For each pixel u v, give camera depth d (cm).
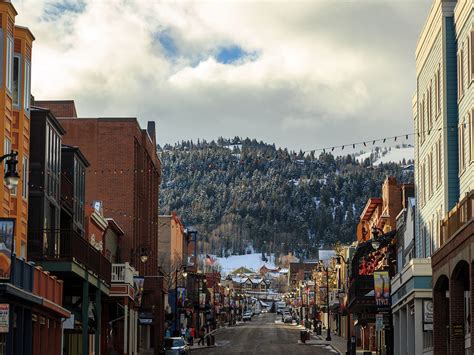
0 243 3406
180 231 13688
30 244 5150
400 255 7781
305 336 10906
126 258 8956
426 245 6184
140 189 9594
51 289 4681
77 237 5203
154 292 8944
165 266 12344
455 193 5316
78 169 6450
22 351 3928
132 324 7606
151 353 8781
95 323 5941
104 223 7756
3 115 4431
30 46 4916
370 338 9575
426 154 6138
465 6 4972
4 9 4438
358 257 8206
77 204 6406
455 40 5353
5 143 4488
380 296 6278
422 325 5550
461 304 4056
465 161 5009
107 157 9081
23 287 3881
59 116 9331
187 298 12162
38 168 5253
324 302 14975
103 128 9106
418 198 6556
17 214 4694
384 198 9512
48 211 5409
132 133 9112
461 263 3831
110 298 6794
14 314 3809
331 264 14425
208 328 14288
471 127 4797
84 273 5388
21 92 4769
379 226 9831
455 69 5359
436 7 5538
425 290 5562
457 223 3969
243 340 11694
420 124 6406
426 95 6094
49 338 4734
